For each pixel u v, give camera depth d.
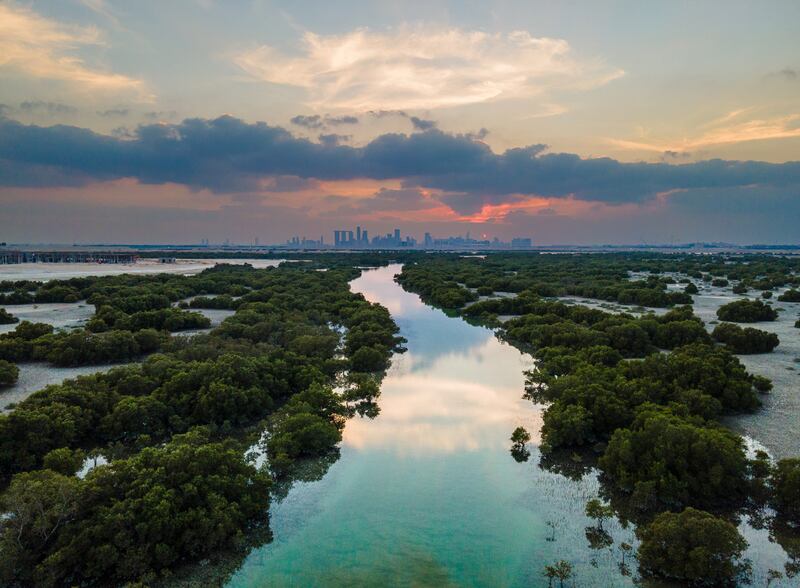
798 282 147.00
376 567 27.52
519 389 57.66
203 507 28.69
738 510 31.61
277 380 51.44
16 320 86.38
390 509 33.31
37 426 36.09
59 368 58.94
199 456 30.83
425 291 142.62
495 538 30.19
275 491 35.44
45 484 26.55
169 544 26.89
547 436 40.78
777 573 26.03
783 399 49.78
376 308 98.19
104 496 27.72
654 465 32.97
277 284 139.75
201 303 109.19
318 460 40.12
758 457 35.91
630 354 65.94
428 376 62.72
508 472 38.22
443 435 45.00
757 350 68.62
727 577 25.55
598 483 36.31
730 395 46.06
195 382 46.56
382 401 53.59
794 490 30.38
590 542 29.62
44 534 25.53
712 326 86.56
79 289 126.69
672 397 45.47
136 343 64.62
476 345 79.94
